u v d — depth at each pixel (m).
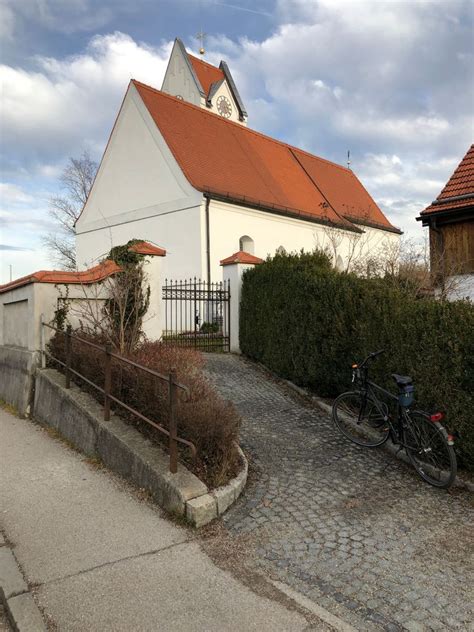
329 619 2.80
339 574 3.27
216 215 18.95
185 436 4.53
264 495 4.46
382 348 6.14
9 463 5.32
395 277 9.89
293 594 3.04
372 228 29.64
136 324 7.67
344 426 6.22
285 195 23.91
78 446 5.73
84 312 7.87
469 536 3.81
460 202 10.64
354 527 3.93
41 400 7.01
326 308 7.63
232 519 4.01
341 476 4.96
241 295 11.03
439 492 4.65
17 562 3.35
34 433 6.50
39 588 3.07
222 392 7.95
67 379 6.37
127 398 5.50
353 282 7.31
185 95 32.91
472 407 4.82
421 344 5.39
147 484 4.40
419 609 2.91
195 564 3.36
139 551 3.51
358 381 6.05
